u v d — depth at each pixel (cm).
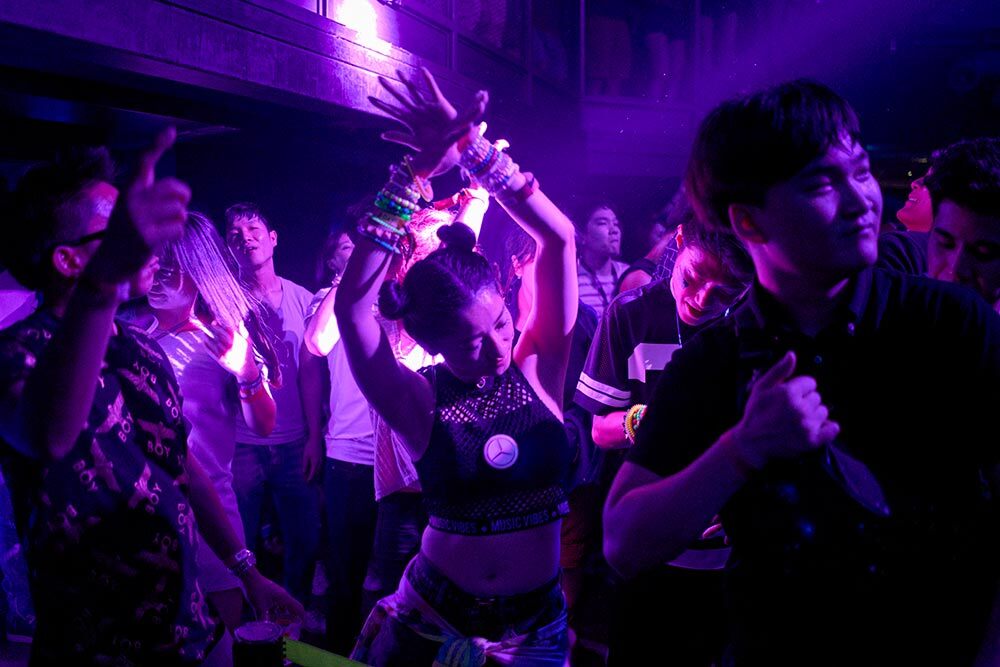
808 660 124
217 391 277
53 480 149
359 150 527
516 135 661
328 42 383
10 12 238
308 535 386
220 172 532
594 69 866
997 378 116
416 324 178
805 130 112
